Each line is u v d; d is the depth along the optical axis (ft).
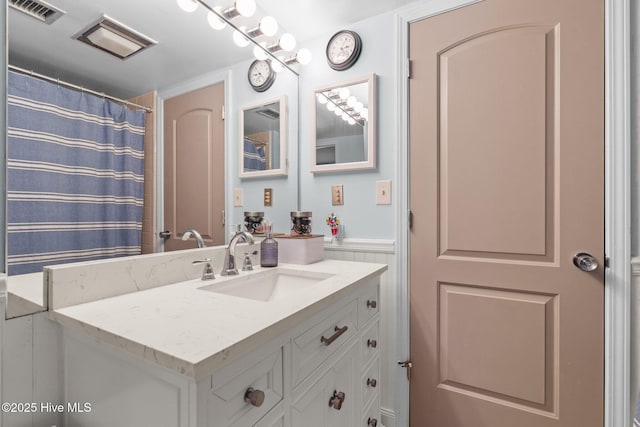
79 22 2.85
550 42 4.01
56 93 2.66
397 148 4.89
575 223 3.90
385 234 5.05
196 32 4.05
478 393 4.45
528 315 4.14
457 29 4.51
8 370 2.33
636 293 3.66
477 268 4.43
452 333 4.59
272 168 5.37
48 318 2.49
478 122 4.40
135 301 2.72
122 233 3.21
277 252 4.55
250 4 4.23
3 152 2.28
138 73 3.37
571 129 3.90
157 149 3.59
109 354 2.22
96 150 2.98
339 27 5.45
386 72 5.03
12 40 2.37
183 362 1.64
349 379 3.44
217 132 4.42
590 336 3.85
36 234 2.52
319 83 5.68
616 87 3.68
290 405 2.45
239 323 2.18
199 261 3.75
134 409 2.06
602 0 3.76
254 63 4.99
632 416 3.65
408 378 4.85
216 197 4.40
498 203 4.30
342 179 5.44
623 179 3.67
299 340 2.57
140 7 3.38
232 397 1.92
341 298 3.20
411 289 4.84
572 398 3.93
